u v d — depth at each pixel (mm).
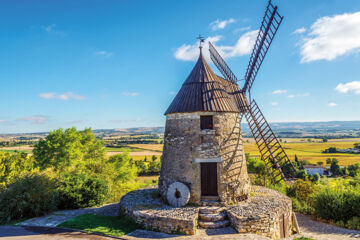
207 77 17281
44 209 16781
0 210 15344
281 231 13500
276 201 15227
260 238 11039
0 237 12188
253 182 34125
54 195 17766
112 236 11781
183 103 16078
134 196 17203
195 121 15477
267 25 17422
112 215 16156
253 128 21297
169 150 16312
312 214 18562
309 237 13273
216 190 15125
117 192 32656
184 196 14523
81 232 12562
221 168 14930
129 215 13977
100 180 20688
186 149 15383
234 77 22453
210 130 15305
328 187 18688
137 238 11398
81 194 18703
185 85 17422
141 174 62719
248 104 21359
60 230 13047
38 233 12734
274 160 21031
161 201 15758
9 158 27250
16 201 15555
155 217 12469
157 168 65500
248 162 37125
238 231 11836
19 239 11828
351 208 16172
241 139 16906
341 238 13492
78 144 32562
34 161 30922
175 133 16062
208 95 16109
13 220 15461
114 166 35531
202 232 11945
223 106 15836
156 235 11719
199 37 19016
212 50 24891
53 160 31172
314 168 72062
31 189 16312
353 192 16703
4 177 23922
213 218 12953
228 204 14625
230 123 16109
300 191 21953
